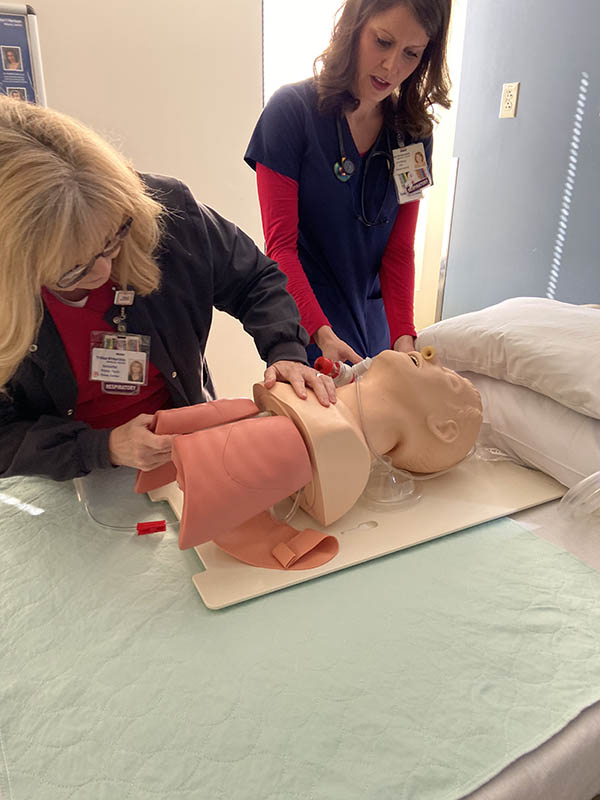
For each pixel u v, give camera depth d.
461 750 0.57
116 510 0.94
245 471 0.78
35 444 0.84
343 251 1.36
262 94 2.29
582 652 0.67
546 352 0.99
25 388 0.90
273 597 0.76
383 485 0.95
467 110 2.29
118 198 0.68
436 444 0.94
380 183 1.34
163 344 0.99
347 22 1.13
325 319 1.26
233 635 0.70
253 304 1.08
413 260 1.45
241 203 2.42
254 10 2.14
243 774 0.55
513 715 0.60
